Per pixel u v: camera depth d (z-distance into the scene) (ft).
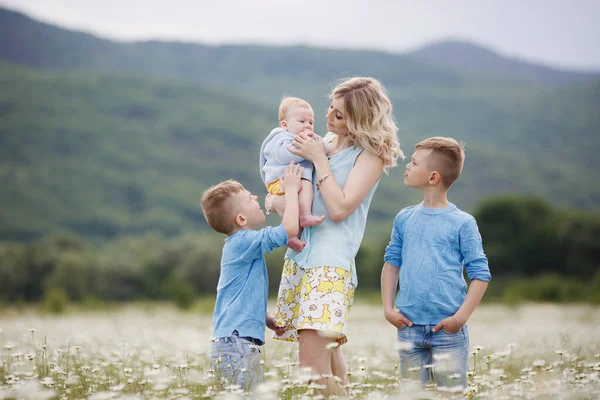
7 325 46.14
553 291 132.87
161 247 226.99
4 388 16.12
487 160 510.99
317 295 16.22
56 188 447.42
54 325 47.11
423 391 14.84
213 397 15.39
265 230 16.61
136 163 527.40
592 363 19.65
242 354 16.11
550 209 214.28
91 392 17.20
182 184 498.69
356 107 16.78
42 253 215.10
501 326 48.44
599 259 199.82
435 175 16.56
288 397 16.28
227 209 17.06
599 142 599.98
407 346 15.81
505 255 203.21
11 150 505.25
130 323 55.21
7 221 386.93
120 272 207.82
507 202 208.44
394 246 17.19
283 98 18.75
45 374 18.93
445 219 16.46
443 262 16.12
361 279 176.65
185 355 24.06
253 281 16.70
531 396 15.23
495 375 18.42
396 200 425.69
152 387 17.35
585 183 478.18
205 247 215.10
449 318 15.62
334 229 16.71
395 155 17.26
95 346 29.04
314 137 17.58
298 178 16.88
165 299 182.60
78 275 203.62
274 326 17.52
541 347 27.25
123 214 433.48
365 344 33.91
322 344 16.21
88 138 550.77
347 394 16.61
